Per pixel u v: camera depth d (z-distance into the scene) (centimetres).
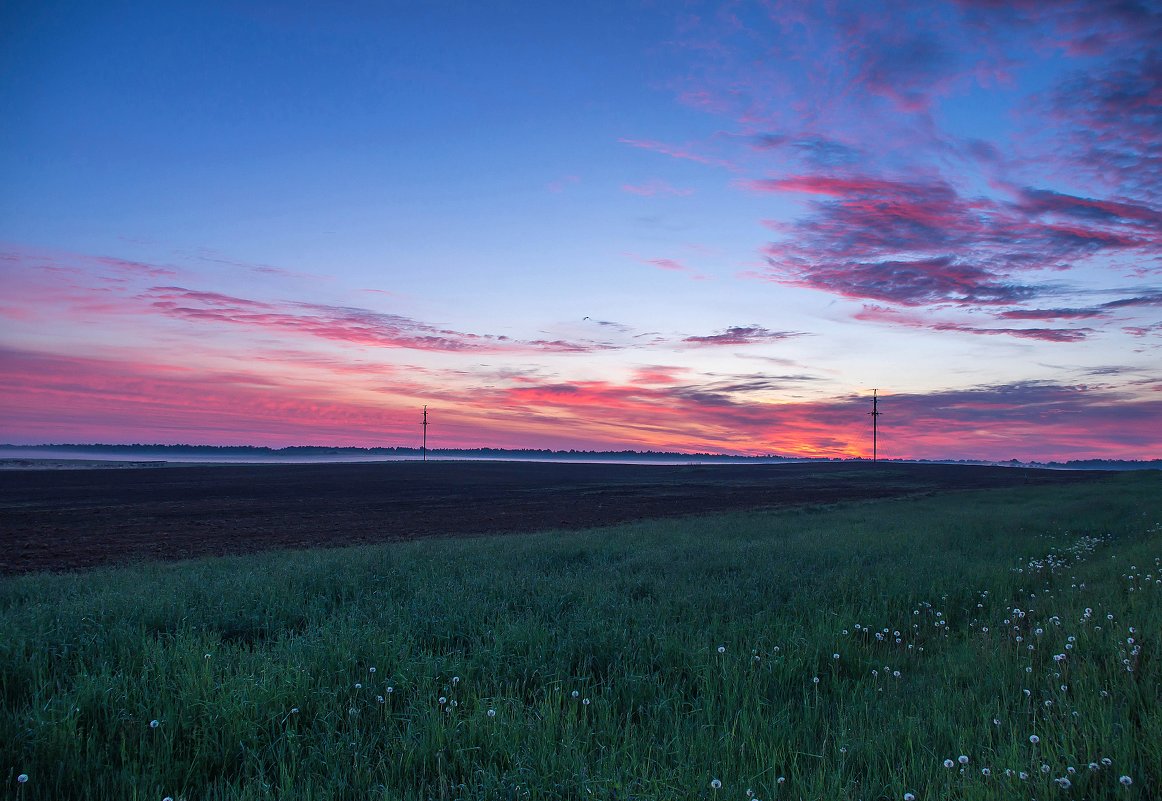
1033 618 737
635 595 913
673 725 461
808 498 4022
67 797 362
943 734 429
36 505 3400
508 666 561
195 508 3266
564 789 366
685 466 11669
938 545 1377
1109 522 1884
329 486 5278
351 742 420
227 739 420
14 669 520
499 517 2825
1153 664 497
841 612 758
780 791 364
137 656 558
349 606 811
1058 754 383
